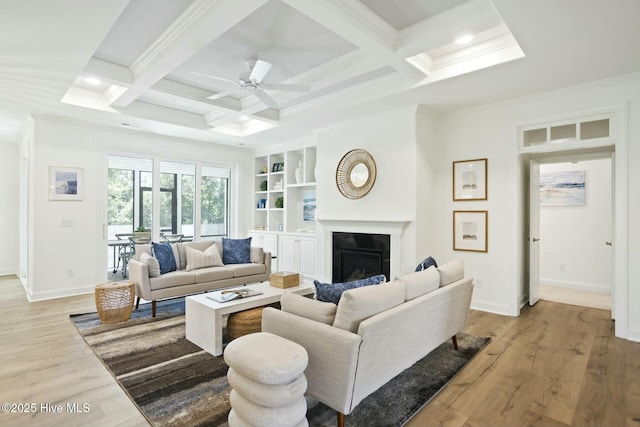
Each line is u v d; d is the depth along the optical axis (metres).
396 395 2.31
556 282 5.76
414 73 3.47
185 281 4.31
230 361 1.79
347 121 4.97
